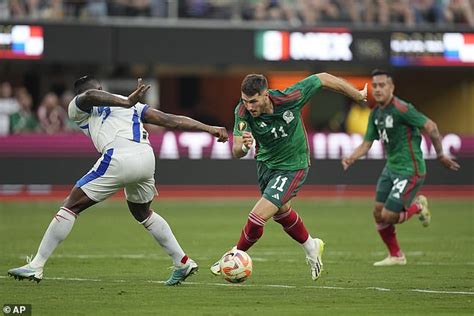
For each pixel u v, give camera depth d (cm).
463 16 7919
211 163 7606
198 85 8781
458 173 7800
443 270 3397
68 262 3600
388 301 2642
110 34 7388
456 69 7762
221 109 8819
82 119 2794
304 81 2767
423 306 2556
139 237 4650
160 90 8725
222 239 4556
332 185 7719
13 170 7400
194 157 7594
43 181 7431
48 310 2459
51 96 7606
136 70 8300
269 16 7694
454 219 5759
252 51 7538
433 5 7938
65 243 4359
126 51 7431
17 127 7506
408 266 3522
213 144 7619
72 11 7506
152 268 3416
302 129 2792
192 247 4206
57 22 7294
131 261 3644
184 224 5341
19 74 8200
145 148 2778
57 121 7606
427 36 7706
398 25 7731
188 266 2894
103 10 7500
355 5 7838
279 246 4256
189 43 7494
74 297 2691
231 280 2730
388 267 3494
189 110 8788
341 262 3662
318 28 7588
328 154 7719
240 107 2758
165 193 7562
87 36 7350
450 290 2873
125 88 8294
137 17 7538
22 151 7400
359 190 7744
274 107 2720
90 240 4497
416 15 7888
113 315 2391
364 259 3769
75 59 7338
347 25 7725
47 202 6800
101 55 7381
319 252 2917
